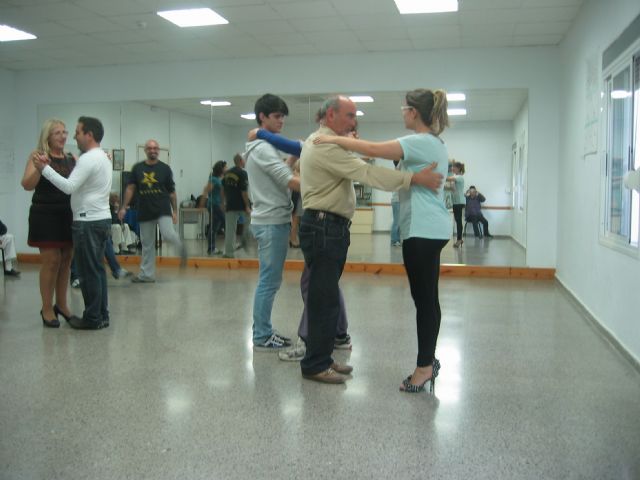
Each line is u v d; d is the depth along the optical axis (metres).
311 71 7.70
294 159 3.90
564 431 2.46
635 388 3.03
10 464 2.14
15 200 8.73
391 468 2.12
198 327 4.34
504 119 9.66
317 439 2.37
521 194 8.71
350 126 3.10
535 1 5.48
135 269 7.81
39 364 3.39
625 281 3.73
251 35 6.79
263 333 3.73
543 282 6.83
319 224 2.99
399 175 2.73
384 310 5.05
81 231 4.11
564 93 6.56
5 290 5.94
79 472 2.08
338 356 3.60
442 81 7.32
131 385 3.03
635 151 3.56
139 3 5.73
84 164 4.03
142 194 6.48
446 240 2.83
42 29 6.61
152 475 2.06
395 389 2.98
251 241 8.12
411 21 6.20
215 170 8.21
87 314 4.23
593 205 4.80
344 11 5.91
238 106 8.11
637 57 3.53
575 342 4.00
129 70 8.27
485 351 3.75
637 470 2.11
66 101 8.52
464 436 2.40
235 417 2.60
